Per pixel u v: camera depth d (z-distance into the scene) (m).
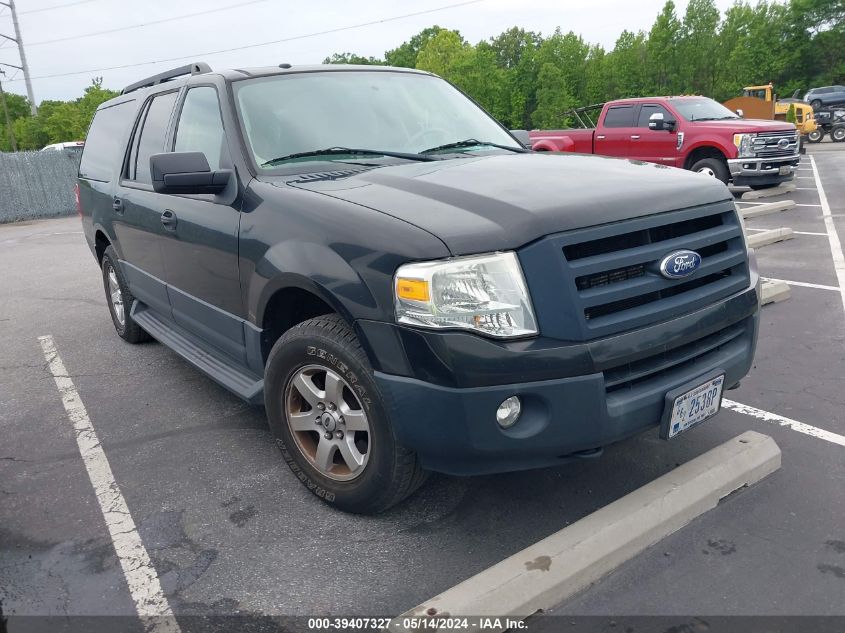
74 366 5.17
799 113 30.08
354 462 2.77
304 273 2.66
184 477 3.37
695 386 2.62
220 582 2.55
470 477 3.20
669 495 2.75
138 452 3.67
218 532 2.88
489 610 2.22
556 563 2.39
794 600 2.33
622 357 2.41
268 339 3.16
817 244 8.34
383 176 2.98
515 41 93.75
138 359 5.25
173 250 3.88
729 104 24.34
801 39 68.69
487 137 4.01
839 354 4.61
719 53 51.06
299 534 2.83
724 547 2.62
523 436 2.36
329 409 2.83
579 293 2.36
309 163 3.34
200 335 3.88
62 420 4.15
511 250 2.35
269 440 3.74
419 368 2.36
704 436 3.51
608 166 3.13
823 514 2.80
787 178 12.50
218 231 3.29
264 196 3.04
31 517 3.07
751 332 2.95
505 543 2.71
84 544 2.85
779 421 3.66
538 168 3.06
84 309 7.10
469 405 2.31
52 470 3.51
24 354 5.58
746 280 2.94
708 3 50.66
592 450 2.52
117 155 4.99
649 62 52.88
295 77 3.75
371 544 2.74
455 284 2.30
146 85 5.02
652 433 3.55
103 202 5.09
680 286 2.68
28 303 7.55
